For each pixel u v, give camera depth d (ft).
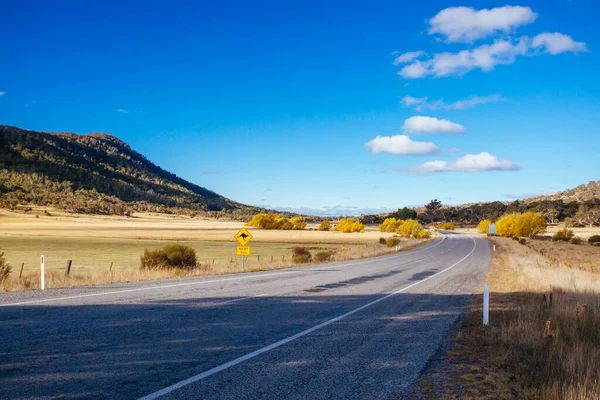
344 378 19.88
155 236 311.88
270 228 511.40
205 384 18.38
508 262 111.45
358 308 39.91
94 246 213.87
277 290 51.08
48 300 39.04
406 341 27.68
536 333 27.48
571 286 55.57
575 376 19.97
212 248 212.23
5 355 21.57
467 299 47.65
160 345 24.52
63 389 17.28
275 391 17.84
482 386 19.35
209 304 39.37
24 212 609.42
